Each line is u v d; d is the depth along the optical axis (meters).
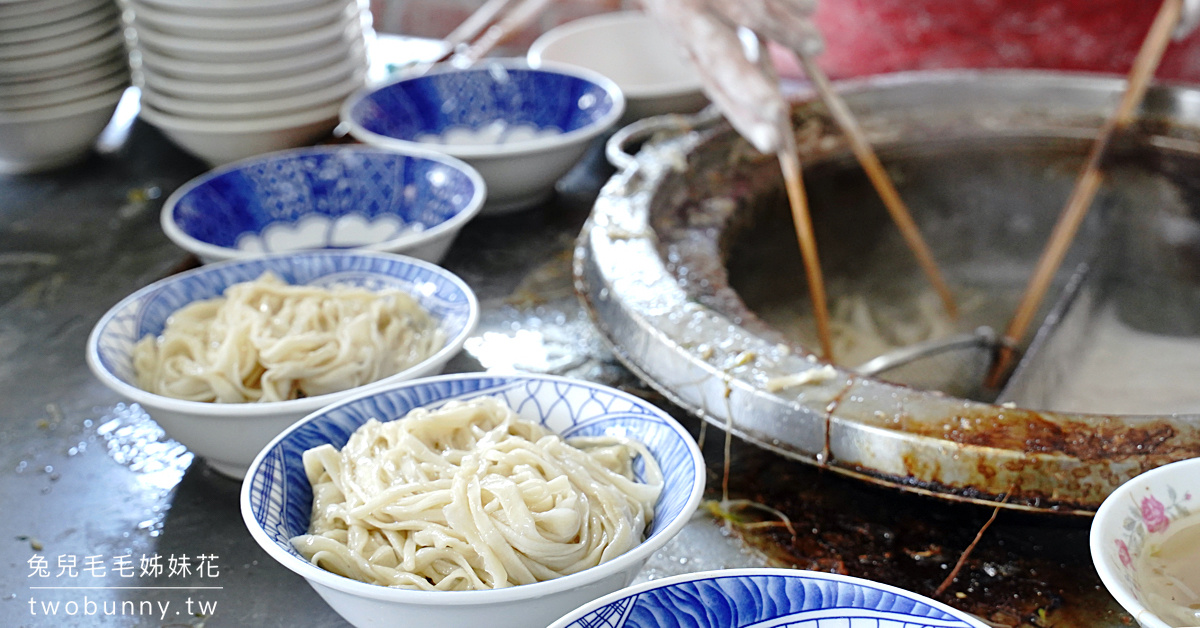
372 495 1.05
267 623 1.12
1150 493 0.87
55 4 2.14
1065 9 2.51
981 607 1.06
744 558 1.15
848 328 2.06
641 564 0.97
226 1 2.11
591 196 2.17
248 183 1.92
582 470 1.09
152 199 2.24
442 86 2.33
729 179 1.85
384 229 1.98
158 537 1.25
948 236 2.15
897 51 2.76
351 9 2.38
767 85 1.62
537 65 2.37
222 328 1.41
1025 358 1.58
